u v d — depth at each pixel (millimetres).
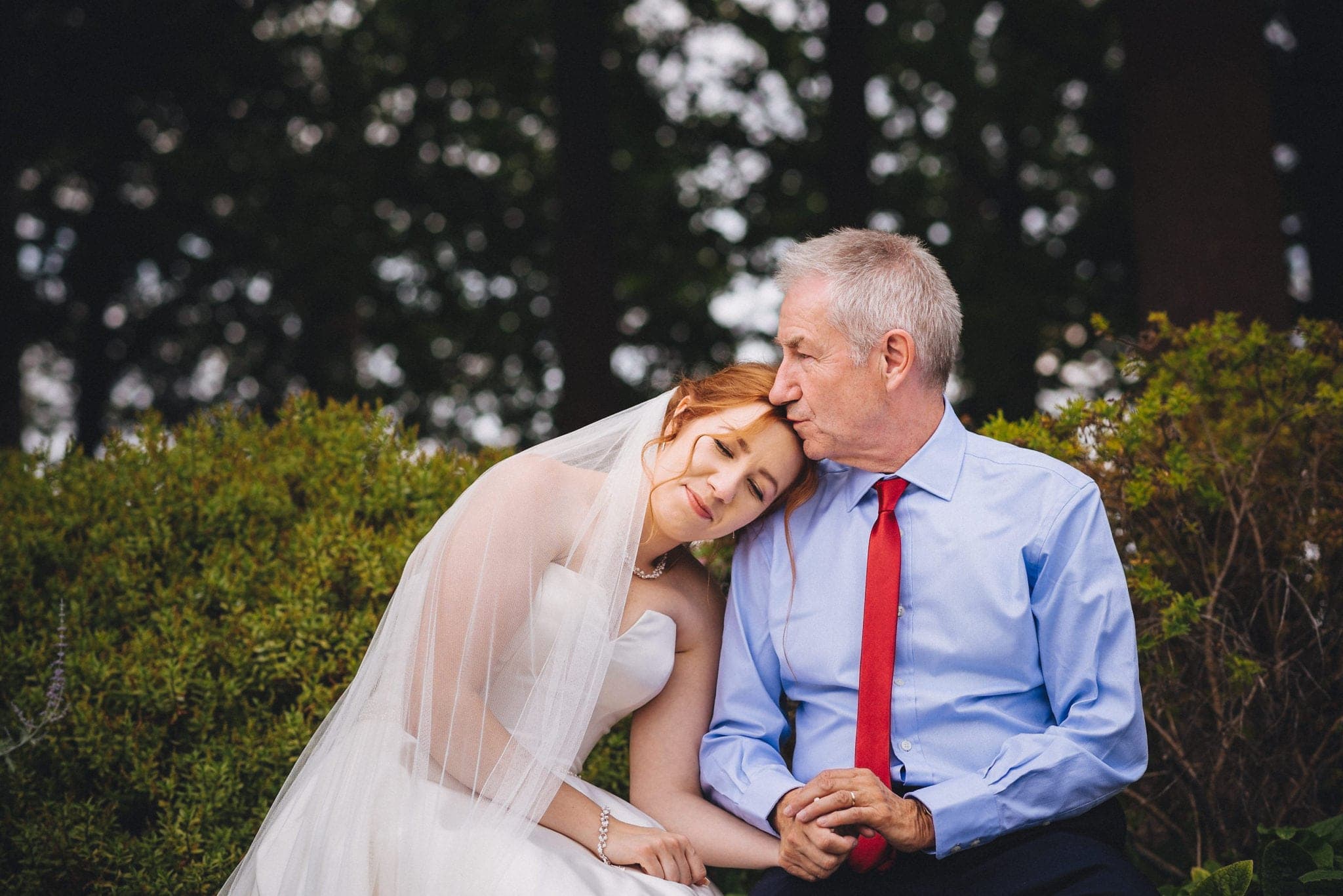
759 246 11453
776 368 2760
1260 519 3334
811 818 2309
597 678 2520
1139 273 5266
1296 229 9711
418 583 2590
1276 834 2682
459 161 11531
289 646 3168
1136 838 3379
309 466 3639
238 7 10367
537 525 2568
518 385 11602
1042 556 2457
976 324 10695
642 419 2727
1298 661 3236
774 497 2643
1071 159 11266
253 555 3406
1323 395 3328
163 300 11039
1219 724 3135
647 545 2678
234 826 3008
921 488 2564
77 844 2932
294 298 11078
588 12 8875
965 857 2348
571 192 8719
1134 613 3209
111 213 10516
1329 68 8516
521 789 2412
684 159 11555
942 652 2477
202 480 3586
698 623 2770
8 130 9805
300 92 10930
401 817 2375
